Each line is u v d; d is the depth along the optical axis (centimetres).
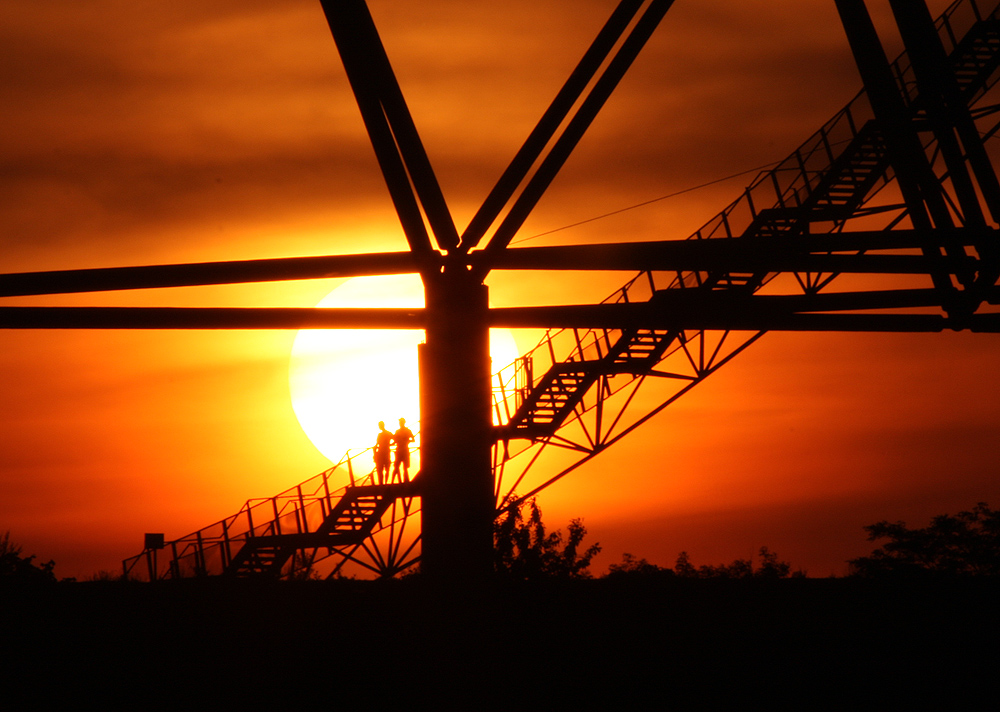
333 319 8850
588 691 5312
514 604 6388
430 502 8550
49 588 7012
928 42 8462
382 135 8444
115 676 5594
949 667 5469
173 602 6738
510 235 8756
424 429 8694
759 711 5031
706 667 5556
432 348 8738
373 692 5388
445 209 8731
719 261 8738
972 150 8375
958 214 8675
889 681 5328
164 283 8631
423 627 6128
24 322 8450
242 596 6900
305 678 5562
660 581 6931
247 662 5759
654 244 8731
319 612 6450
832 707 5056
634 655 5725
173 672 5647
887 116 8581
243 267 8662
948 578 7044
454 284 8806
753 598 6562
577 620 6178
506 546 7006
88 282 8531
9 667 5650
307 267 8719
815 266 8719
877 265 8738
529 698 5256
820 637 5897
